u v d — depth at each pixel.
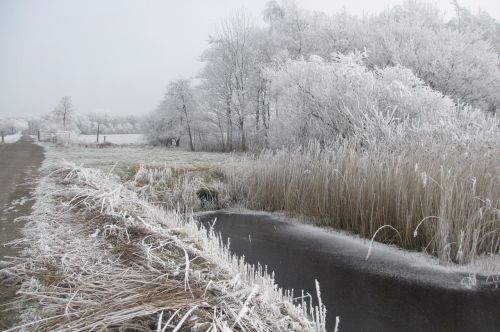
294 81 14.46
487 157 7.20
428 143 8.45
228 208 10.99
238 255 6.94
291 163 10.34
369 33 21.30
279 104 16.69
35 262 4.09
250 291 3.43
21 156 16.80
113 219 5.40
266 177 10.81
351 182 8.21
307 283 5.63
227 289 3.50
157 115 31.02
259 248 7.34
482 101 18.23
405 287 5.41
